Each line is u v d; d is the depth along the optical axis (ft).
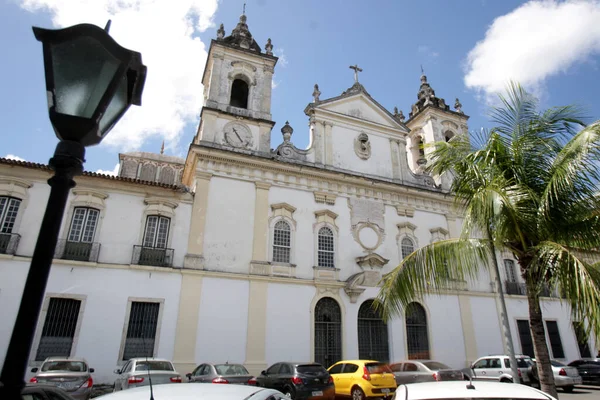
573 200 29.99
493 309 83.35
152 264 59.52
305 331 65.16
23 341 8.02
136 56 11.05
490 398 13.56
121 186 62.49
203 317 59.41
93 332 53.83
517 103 34.35
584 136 27.78
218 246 64.18
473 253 35.27
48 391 19.70
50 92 9.77
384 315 36.37
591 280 24.59
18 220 55.88
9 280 52.60
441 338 75.66
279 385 45.88
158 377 40.32
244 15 89.40
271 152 74.79
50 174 59.21
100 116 10.09
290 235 70.59
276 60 82.53
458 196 37.93
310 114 82.17
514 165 33.19
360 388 46.09
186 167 76.95
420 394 14.05
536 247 29.78
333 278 70.69
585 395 55.57
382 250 77.20
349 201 77.82
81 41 10.11
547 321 88.48
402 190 82.99
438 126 98.17
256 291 63.82
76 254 56.65
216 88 75.56
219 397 11.91
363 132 85.15
